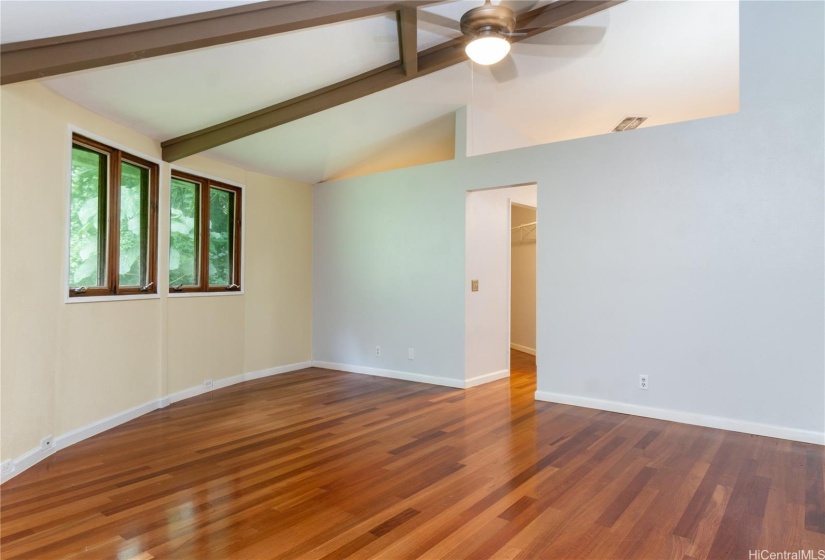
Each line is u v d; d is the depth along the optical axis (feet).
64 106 11.04
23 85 9.75
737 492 8.66
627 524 7.54
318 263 21.27
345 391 16.72
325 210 21.03
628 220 13.67
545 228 15.05
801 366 11.41
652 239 13.32
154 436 11.96
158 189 14.66
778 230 11.69
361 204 19.83
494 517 7.77
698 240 12.67
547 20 11.83
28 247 9.95
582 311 14.43
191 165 16.01
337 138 17.47
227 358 17.63
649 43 13.53
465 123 17.02
